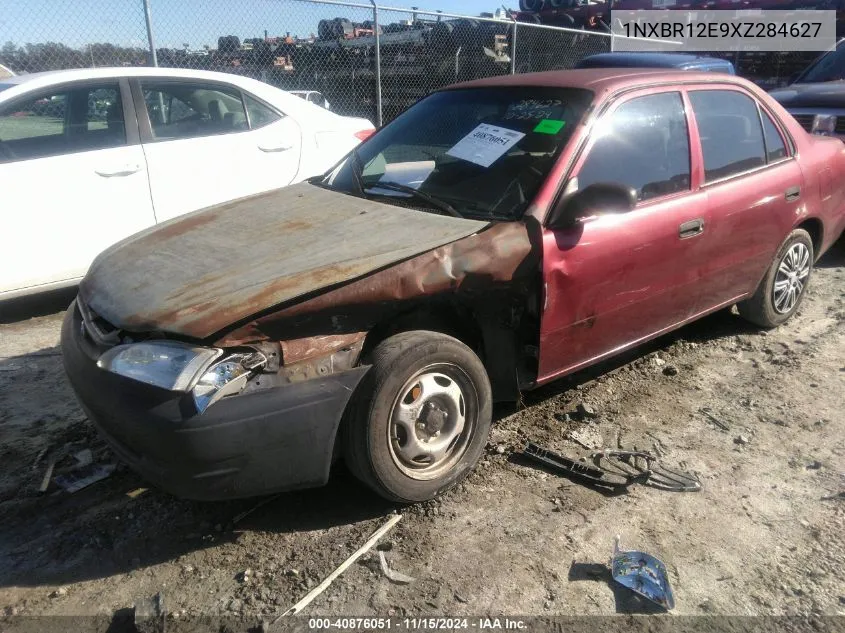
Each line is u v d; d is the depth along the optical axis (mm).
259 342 2598
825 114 6941
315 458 2697
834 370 4332
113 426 2627
